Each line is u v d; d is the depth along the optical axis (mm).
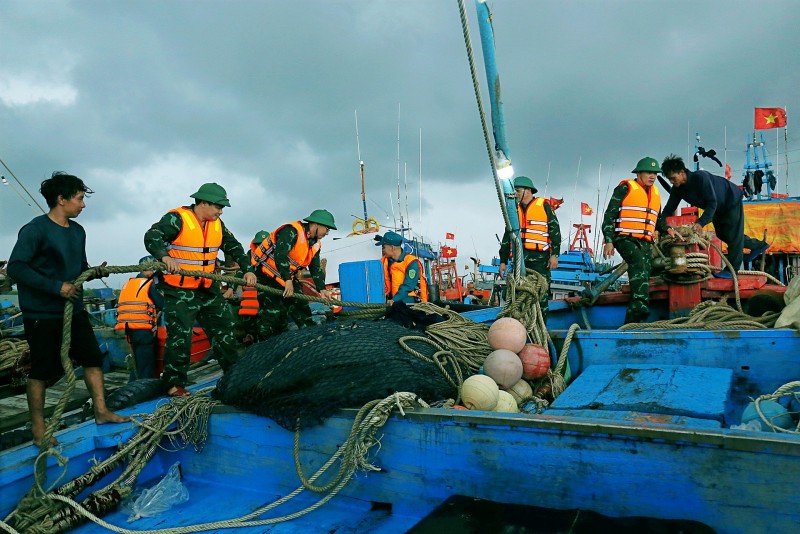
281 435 3117
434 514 2312
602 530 2055
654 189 6004
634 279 5926
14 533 2705
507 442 2486
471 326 4352
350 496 2945
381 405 2730
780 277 12195
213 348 4719
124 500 3127
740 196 6449
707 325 4469
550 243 7395
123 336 8102
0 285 10211
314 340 3330
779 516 1987
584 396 3254
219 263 7977
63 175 3285
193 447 3455
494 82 3904
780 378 3594
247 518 2820
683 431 2131
